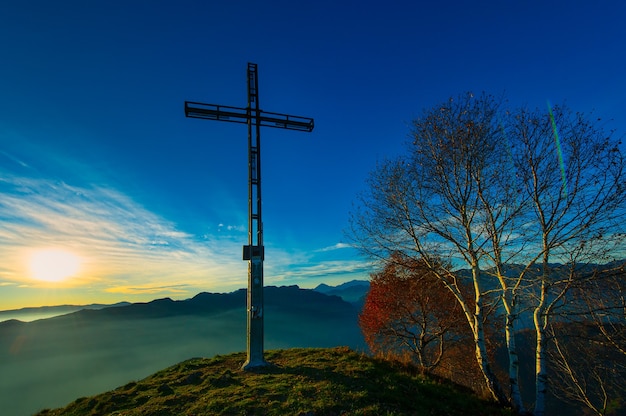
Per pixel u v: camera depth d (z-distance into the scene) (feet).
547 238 40.81
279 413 28.94
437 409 34.30
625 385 48.47
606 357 46.06
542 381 39.47
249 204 48.83
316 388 34.81
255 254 47.34
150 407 32.76
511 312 42.73
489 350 78.02
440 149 45.93
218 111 48.80
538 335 40.45
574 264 38.60
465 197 44.93
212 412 29.89
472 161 44.37
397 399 33.78
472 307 74.43
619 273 35.58
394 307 81.41
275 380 38.01
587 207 37.73
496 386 41.78
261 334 46.06
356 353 53.62
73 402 39.73
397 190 48.88
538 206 40.96
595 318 40.01
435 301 78.13
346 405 30.73
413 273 59.77
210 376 41.24
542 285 39.91
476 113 44.09
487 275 47.09
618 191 35.65
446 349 83.97
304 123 53.11
